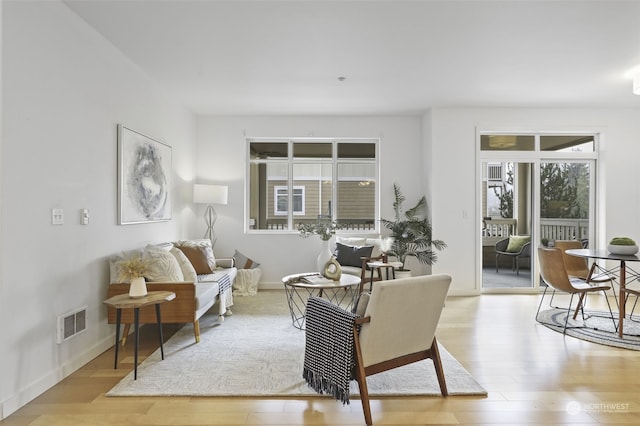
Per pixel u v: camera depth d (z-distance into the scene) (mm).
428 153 5883
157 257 3592
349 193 6438
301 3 2848
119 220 3680
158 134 4695
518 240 5863
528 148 5879
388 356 2426
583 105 5594
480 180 5734
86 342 3170
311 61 3953
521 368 3049
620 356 3295
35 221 2590
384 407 2449
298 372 2949
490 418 2316
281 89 4863
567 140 5898
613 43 3520
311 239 6258
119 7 2910
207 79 4480
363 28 3238
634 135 5742
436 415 2352
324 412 2391
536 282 5840
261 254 6238
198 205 6211
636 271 5656
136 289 3021
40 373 2635
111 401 2518
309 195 6430
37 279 2607
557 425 2246
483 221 5859
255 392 2617
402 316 2371
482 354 3340
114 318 3379
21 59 2457
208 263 4727
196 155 6203
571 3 2844
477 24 3168
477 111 5727
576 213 5910
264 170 6434
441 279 2463
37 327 2607
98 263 3359
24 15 2480
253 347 3492
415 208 5902
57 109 2811
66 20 2902
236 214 6242
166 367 3035
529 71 4230
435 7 2904
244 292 5738
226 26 3203
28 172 2525
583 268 4859
